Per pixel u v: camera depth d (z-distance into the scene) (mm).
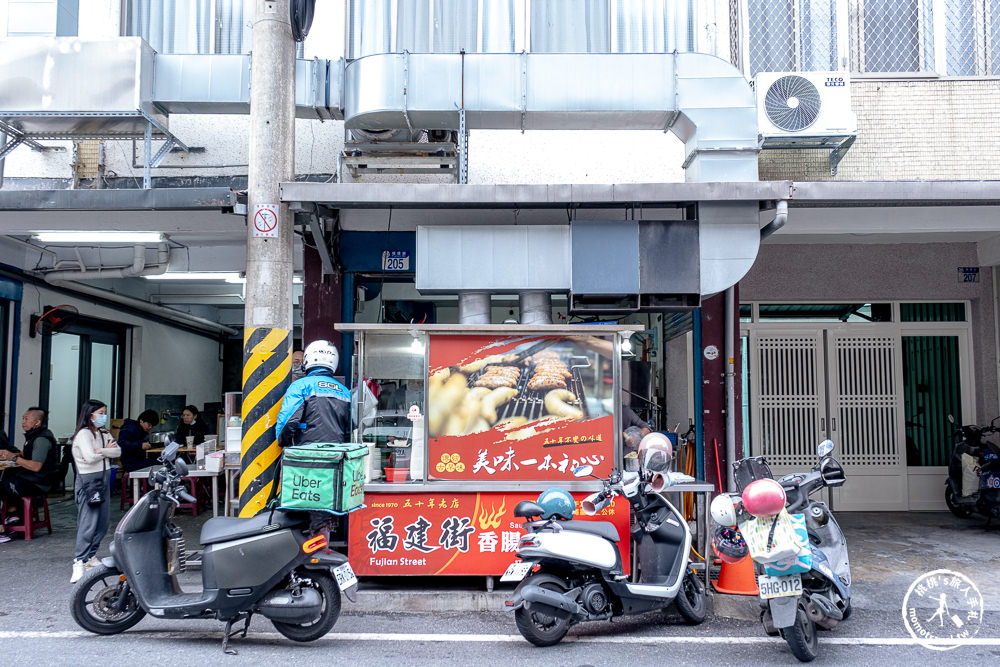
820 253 9312
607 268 6418
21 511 8195
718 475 7398
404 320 9430
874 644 4703
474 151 7949
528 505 4781
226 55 7105
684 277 6410
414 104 6711
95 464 6266
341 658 4434
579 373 5961
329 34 7742
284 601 4523
